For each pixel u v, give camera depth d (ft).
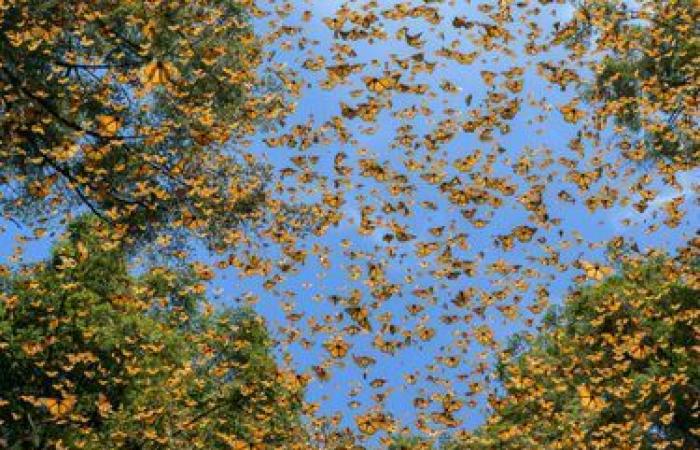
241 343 51.49
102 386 50.72
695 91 49.11
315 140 36.29
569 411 53.36
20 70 36.29
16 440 48.42
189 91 41.98
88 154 31.04
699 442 55.36
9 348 48.62
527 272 37.40
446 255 36.04
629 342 49.01
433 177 35.55
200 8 43.32
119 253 52.80
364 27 32.99
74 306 51.67
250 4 39.93
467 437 49.01
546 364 51.57
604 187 37.22
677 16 47.65
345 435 40.09
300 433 44.16
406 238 35.83
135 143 39.86
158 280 55.93
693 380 51.72
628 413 53.21
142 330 53.06
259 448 45.73
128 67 41.32
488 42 33.78
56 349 50.24
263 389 50.06
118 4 38.60
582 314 59.06
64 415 44.57
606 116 43.91
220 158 40.75
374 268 36.09
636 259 44.73
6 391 48.78
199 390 53.98
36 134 36.06
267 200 41.96
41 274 52.60
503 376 55.01
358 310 33.94
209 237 43.68
